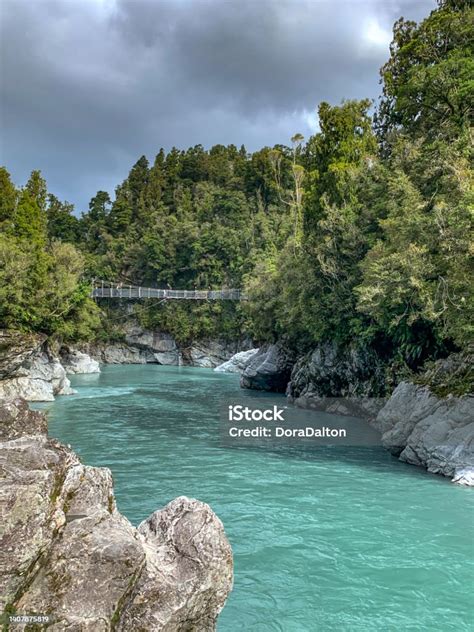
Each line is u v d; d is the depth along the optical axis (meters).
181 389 37.69
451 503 11.48
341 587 7.45
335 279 26.66
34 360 31.66
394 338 21.66
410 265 16.98
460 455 13.97
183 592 4.18
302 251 31.69
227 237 73.50
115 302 76.81
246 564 8.19
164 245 78.38
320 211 30.67
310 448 18.11
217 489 12.42
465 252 14.84
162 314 73.06
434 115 24.33
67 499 4.48
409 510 10.97
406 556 8.55
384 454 17.22
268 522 10.14
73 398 31.20
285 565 8.16
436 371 17.47
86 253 81.31
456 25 23.91
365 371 25.09
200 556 4.46
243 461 15.68
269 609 6.81
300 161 78.69
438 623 6.50
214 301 70.50
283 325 34.00
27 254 34.91
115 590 3.88
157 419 23.77
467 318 15.23
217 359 69.88
